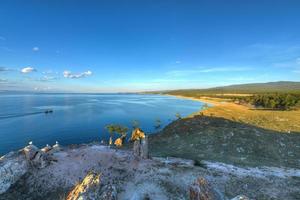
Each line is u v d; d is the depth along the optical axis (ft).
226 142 287.07
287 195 153.38
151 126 634.84
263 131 342.64
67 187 153.17
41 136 514.68
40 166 171.01
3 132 541.75
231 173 187.52
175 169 180.34
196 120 409.90
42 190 152.15
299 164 227.81
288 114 563.07
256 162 227.81
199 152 262.67
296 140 306.96
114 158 189.98
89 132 557.74
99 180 126.82
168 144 312.09
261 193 155.02
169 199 140.87
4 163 167.12
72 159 183.83
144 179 161.68
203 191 110.83
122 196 141.18
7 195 149.07
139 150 201.87
